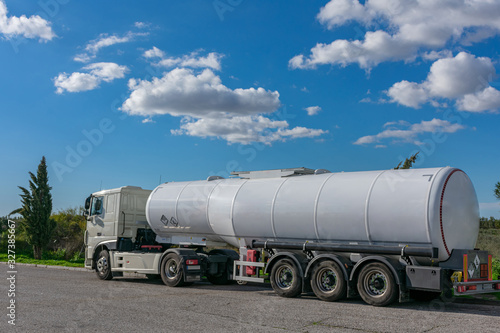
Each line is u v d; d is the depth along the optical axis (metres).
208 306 10.05
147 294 12.04
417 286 10.09
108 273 15.98
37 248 29.16
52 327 7.55
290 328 7.79
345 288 11.01
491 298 11.77
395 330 7.71
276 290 12.16
